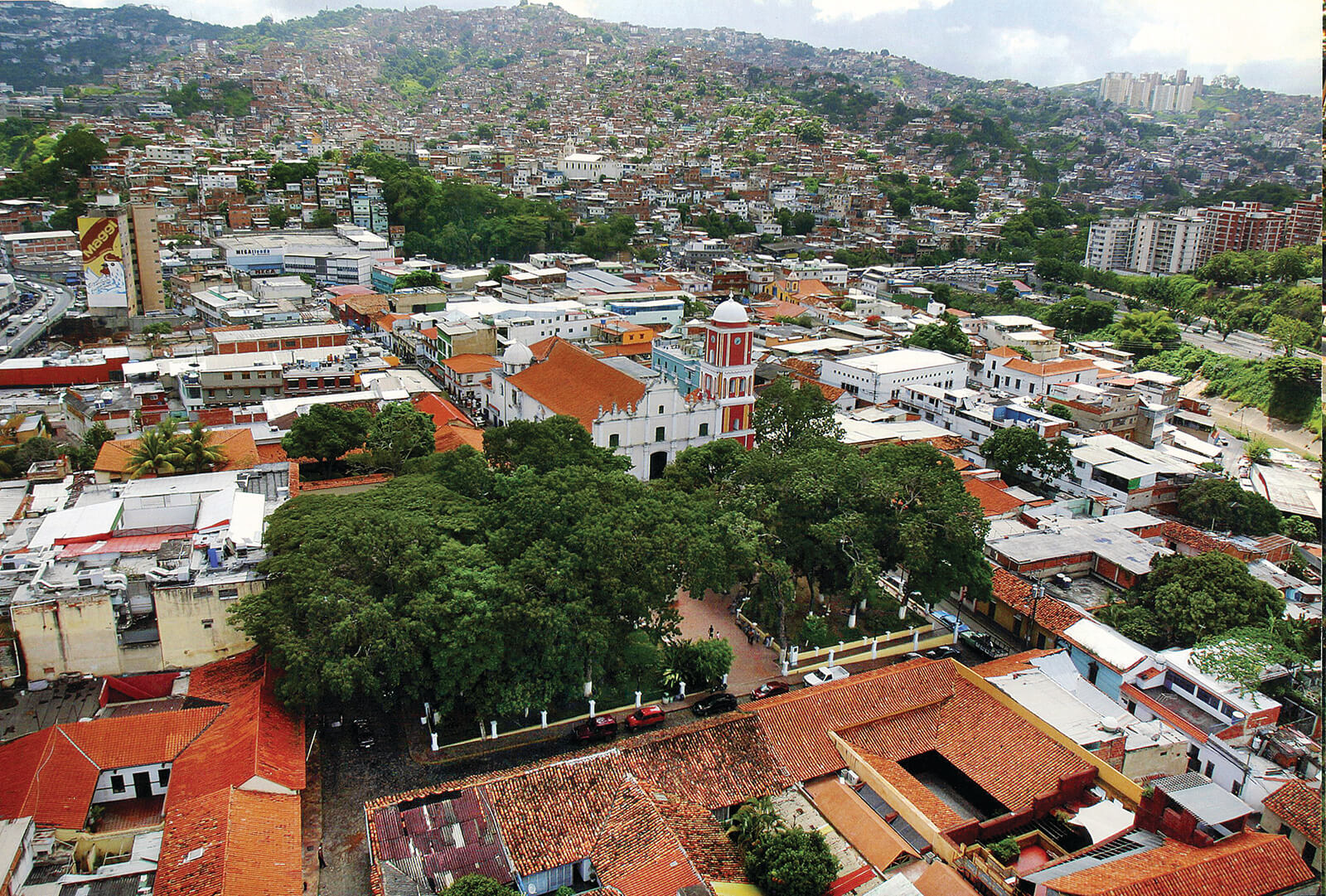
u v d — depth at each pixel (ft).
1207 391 595.47
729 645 262.26
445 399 450.30
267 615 207.21
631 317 631.97
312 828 187.62
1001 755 201.98
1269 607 253.44
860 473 277.64
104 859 176.76
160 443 305.73
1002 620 282.56
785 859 162.91
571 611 216.54
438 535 240.32
